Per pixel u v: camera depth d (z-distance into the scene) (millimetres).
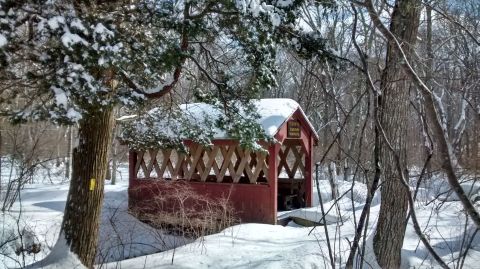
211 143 11156
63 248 6938
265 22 6141
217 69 7973
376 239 7277
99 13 5590
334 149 13055
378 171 3299
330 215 11062
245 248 8422
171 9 6035
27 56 5180
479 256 7473
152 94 6812
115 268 7211
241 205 11836
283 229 10414
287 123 12352
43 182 20812
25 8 5098
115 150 21781
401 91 6617
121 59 5309
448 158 1879
